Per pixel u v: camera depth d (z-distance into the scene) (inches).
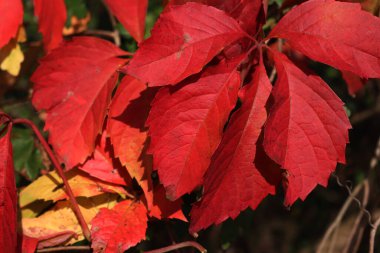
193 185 18.9
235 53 19.9
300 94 19.0
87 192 21.3
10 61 23.7
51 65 21.4
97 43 21.6
